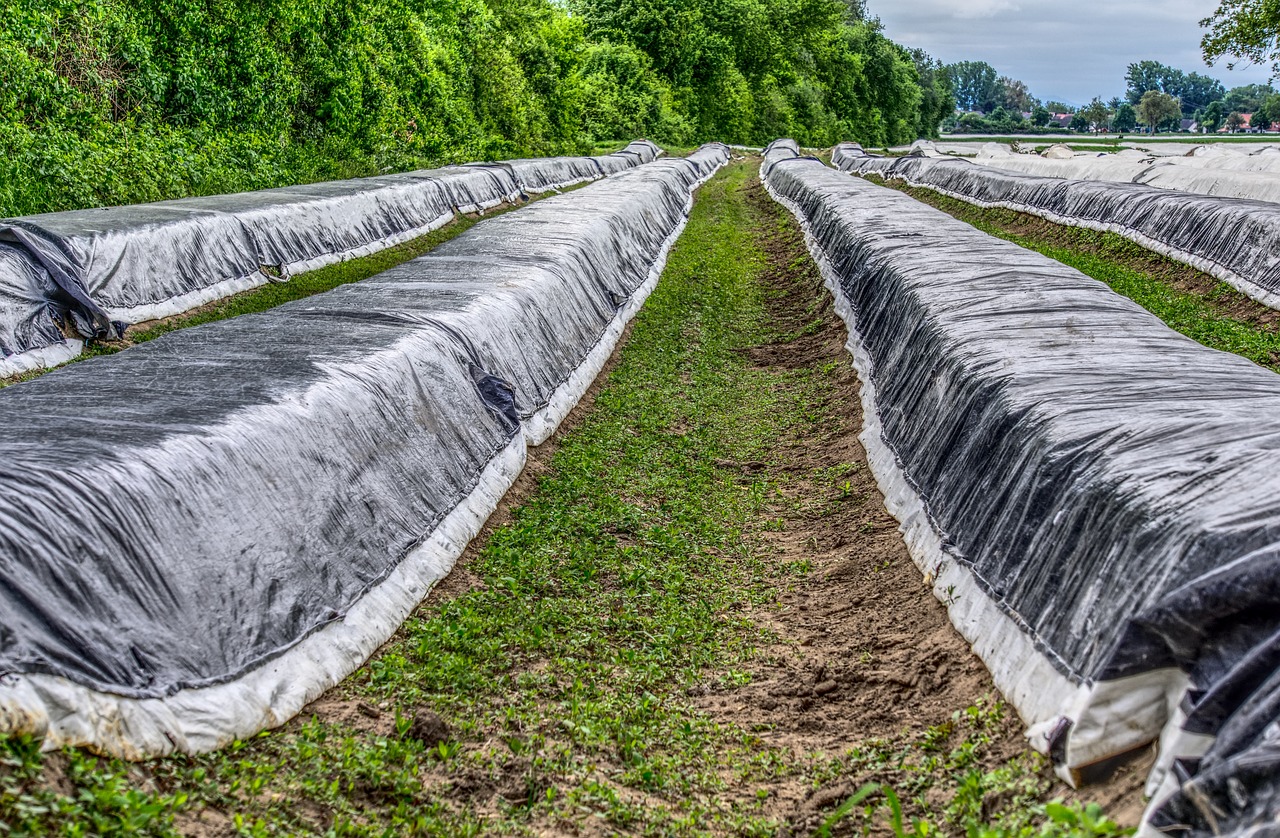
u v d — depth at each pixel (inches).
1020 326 393.7
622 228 787.4
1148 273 709.3
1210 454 230.7
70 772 178.7
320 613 261.3
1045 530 253.9
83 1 810.8
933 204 1200.2
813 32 3176.7
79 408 285.9
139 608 216.7
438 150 1370.6
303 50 1095.6
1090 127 5644.7
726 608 322.3
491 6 1856.5
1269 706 157.1
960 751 224.2
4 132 676.7
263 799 195.6
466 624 287.7
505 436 400.5
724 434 489.1
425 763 221.5
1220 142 3230.8
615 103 2255.2
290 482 276.4
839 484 415.2
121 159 768.3
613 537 361.7
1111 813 180.5
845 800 221.0
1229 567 175.3
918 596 306.0
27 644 189.2
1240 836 139.9
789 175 1257.4
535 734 238.1
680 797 224.2
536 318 496.4
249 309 589.0
